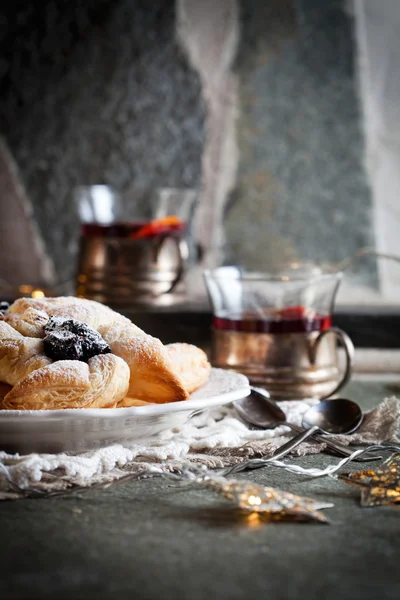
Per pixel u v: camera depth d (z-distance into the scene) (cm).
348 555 54
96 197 103
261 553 54
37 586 51
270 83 119
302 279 79
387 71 119
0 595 50
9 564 53
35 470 60
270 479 63
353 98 119
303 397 78
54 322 67
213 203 120
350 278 120
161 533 56
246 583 51
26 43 117
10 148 118
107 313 71
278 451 66
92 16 117
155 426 66
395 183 120
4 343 66
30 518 58
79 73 118
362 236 120
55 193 119
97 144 119
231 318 79
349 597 50
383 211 120
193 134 119
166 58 118
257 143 119
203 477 59
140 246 98
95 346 66
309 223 120
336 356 80
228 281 79
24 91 118
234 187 120
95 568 53
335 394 82
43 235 119
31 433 63
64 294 112
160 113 118
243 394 68
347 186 120
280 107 119
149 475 62
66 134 118
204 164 119
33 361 65
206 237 120
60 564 53
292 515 58
